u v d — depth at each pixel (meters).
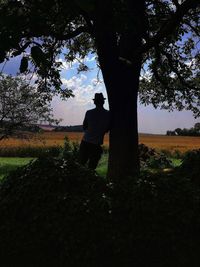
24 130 26.02
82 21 11.68
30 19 6.01
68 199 5.53
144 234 5.24
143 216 5.36
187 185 5.82
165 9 12.08
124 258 5.19
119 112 10.97
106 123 10.73
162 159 20.06
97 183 5.86
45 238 5.31
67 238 5.23
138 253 5.20
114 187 5.79
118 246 5.19
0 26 5.15
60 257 5.21
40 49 4.07
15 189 5.77
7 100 24.88
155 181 5.85
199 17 14.02
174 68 14.75
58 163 6.04
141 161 20.14
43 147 34.06
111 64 10.70
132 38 10.58
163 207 5.41
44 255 5.27
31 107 25.31
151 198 5.52
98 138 10.73
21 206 5.58
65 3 5.47
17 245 5.34
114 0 7.34
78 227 5.29
